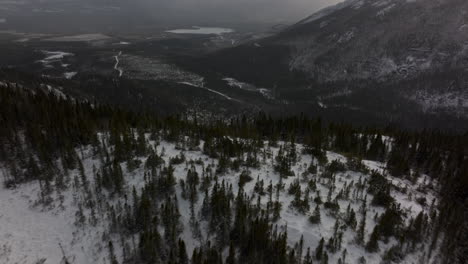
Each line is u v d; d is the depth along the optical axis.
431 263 32.56
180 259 30.41
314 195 40.31
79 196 44.44
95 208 41.66
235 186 41.81
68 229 38.78
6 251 35.41
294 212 36.06
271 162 51.66
